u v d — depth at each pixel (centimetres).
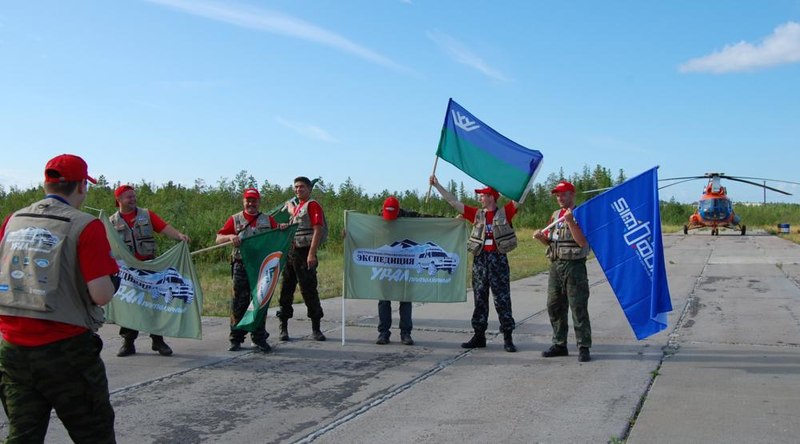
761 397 614
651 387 653
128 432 535
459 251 876
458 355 806
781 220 5903
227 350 834
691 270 1817
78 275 370
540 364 755
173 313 788
